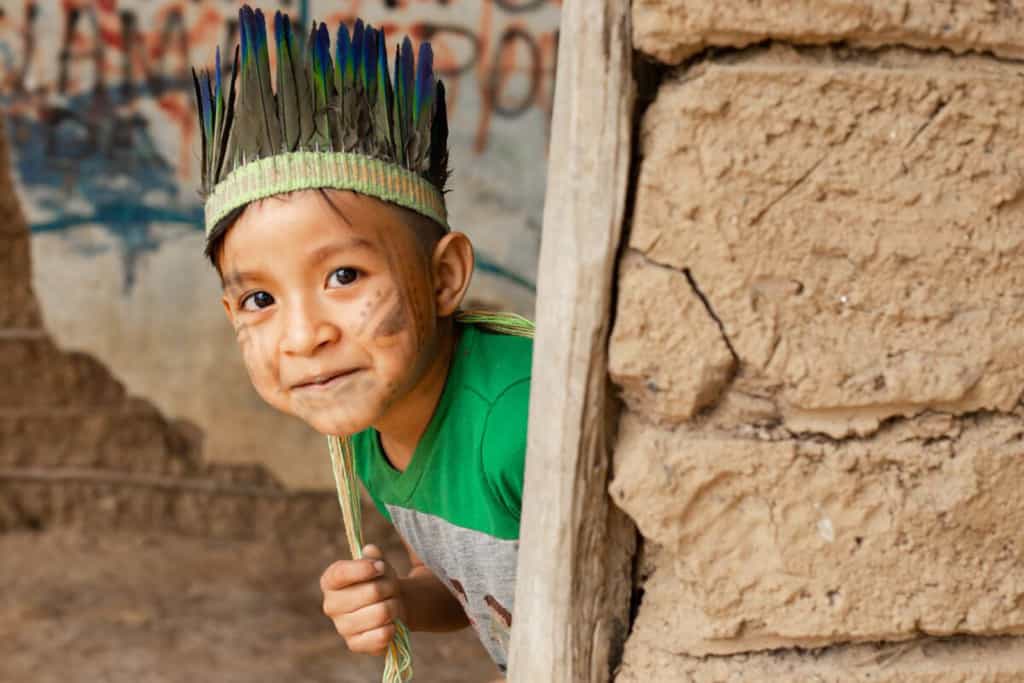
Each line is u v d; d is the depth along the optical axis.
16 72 4.94
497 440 1.44
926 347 1.18
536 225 4.90
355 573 1.50
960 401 1.20
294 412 1.36
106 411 5.16
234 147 1.32
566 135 1.16
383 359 1.33
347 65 1.32
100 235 5.04
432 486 1.55
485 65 4.82
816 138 1.15
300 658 4.03
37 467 5.19
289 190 1.30
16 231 5.04
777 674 1.24
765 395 1.20
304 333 1.30
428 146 1.43
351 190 1.31
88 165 4.99
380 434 1.63
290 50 1.31
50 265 5.06
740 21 1.13
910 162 1.16
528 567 1.25
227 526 5.19
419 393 1.46
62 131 4.97
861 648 1.26
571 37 1.15
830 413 1.20
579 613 1.24
